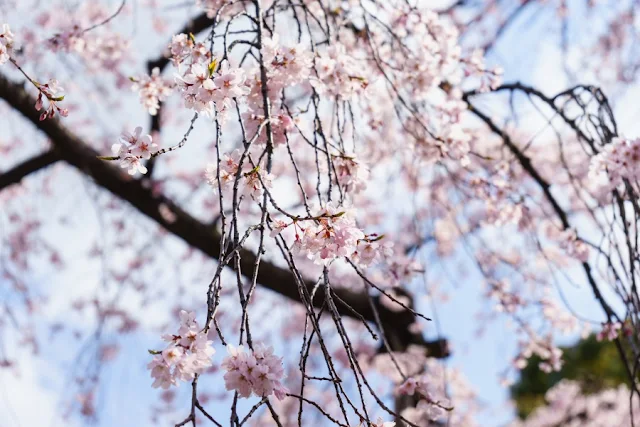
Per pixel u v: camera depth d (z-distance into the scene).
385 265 3.17
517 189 3.89
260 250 1.63
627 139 2.58
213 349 1.49
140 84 2.72
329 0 3.44
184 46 2.23
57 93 2.28
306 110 2.36
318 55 2.44
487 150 4.86
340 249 1.80
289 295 5.22
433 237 4.11
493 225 3.78
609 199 3.31
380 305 5.48
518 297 4.35
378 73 3.28
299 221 1.81
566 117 3.13
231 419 1.46
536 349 4.76
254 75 2.16
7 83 4.68
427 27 3.09
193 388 1.45
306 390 6.02
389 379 5.65
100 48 4.11
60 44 3.17
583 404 7.79
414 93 2.98
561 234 3.42
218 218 5.25
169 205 5.16
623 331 3.02
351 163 2.35
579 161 5.25
